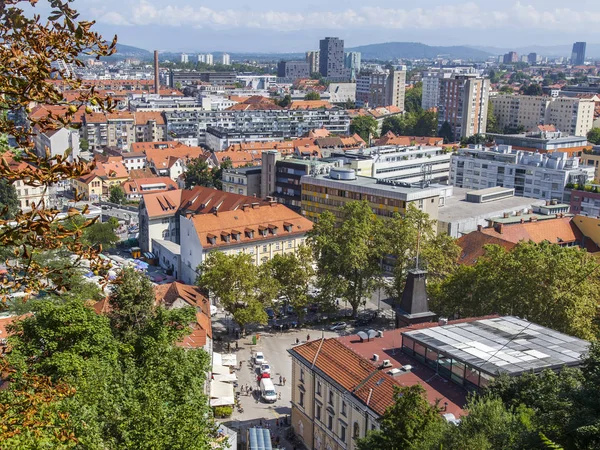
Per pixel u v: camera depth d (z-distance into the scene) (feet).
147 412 152.25
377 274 443.32
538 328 268.62
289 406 324.39
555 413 148.97
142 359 201.67
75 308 195.52
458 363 235.81
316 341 288.71
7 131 67.72
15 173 64.39
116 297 239.71
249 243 498.28
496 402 168.35
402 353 268.21
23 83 66.80
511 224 500.33
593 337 295.89
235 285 402.11
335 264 432.25
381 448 171.73
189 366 178.09
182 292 379.76
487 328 269.85
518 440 146.00
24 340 192.13
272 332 422.82
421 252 418.51
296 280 423.23
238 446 282.56
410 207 463.42
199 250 482.28
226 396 311.88
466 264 446.19
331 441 262.67
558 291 310.04
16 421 89.40
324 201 592.60
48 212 68.13
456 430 157.07
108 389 167.84
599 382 150.41
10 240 66.54
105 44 70.85
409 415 170.81
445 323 277.85
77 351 186.39
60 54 69.00
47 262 356.18
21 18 68.08
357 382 249.55
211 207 572.51
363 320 446.60
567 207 593.01
